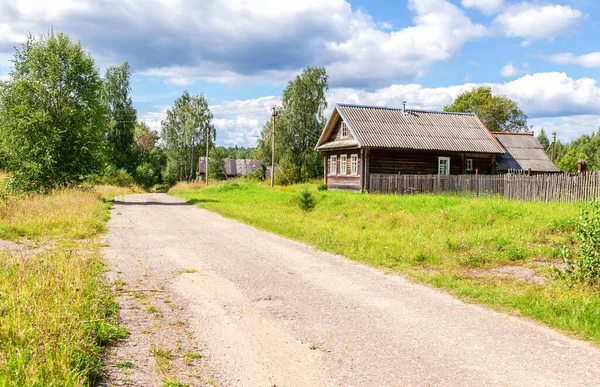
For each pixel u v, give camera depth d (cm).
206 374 408
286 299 653
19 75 2252
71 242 1041
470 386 391
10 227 1126
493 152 2777
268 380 400
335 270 847
